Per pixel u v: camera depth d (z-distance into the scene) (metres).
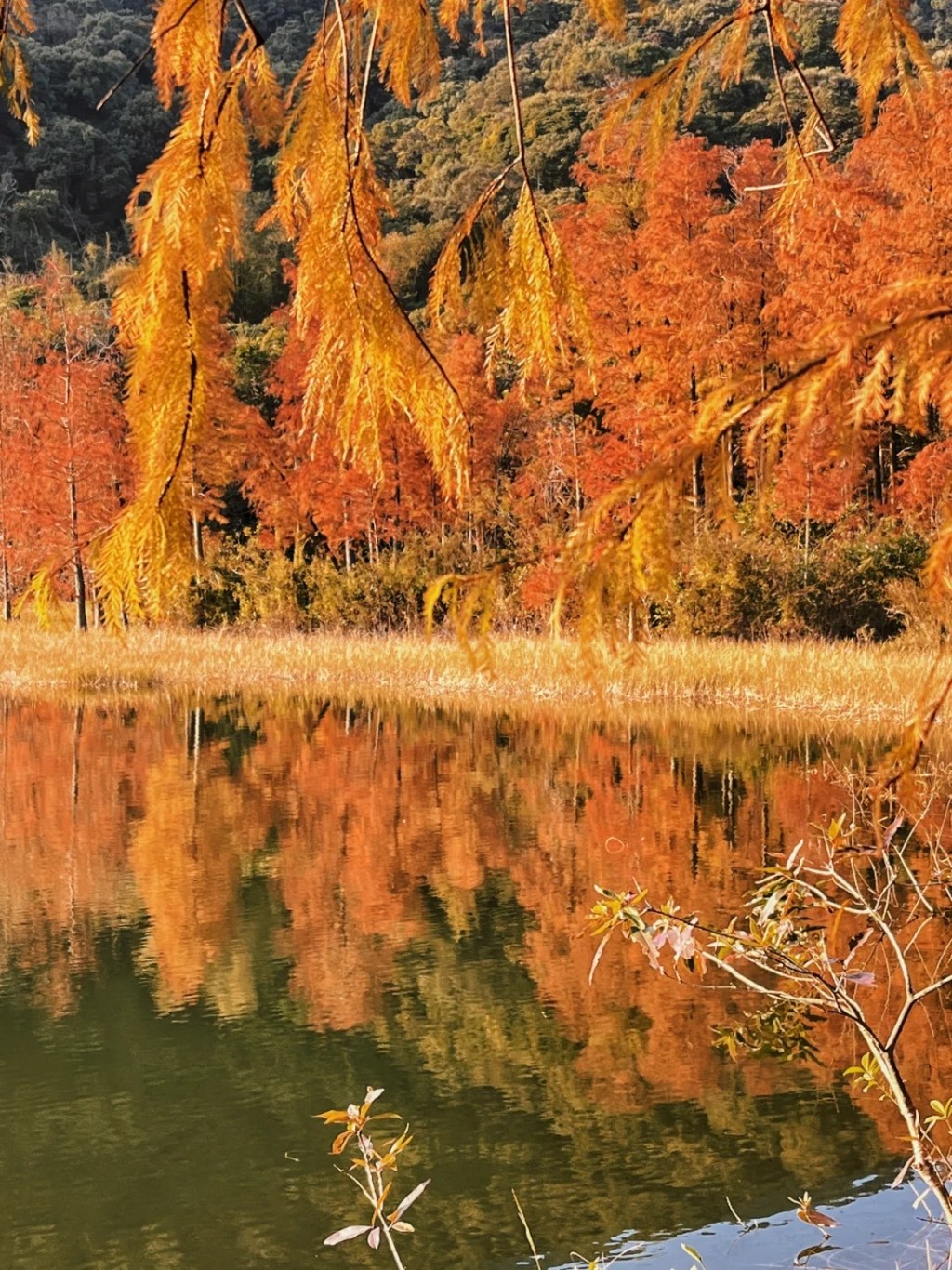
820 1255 4.24
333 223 1.58
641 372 22.02
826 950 3.11
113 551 1.45
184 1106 6.04
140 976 7.75
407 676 22.44
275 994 7.40
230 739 16.67
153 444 1.47
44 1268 4.69
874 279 12.57
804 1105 5.70
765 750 14.54
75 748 16.02
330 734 17.06
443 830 11.23
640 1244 4.56
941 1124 5.23
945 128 12.09
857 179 12.77
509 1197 5.07
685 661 19.59
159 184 1.51
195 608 29.83
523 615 23.11
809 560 22.92
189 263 1.50
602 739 16.00
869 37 1.96
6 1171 5.47
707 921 7.79
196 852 10.71
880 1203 4.71
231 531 36.09
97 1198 5.22
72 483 23.70
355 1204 5.18
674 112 1.91
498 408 27.33
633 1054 6.38
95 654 23.81
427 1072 6.31
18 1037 6.85
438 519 29.58
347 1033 6.82
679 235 21.27
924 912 7.48
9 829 11.58
